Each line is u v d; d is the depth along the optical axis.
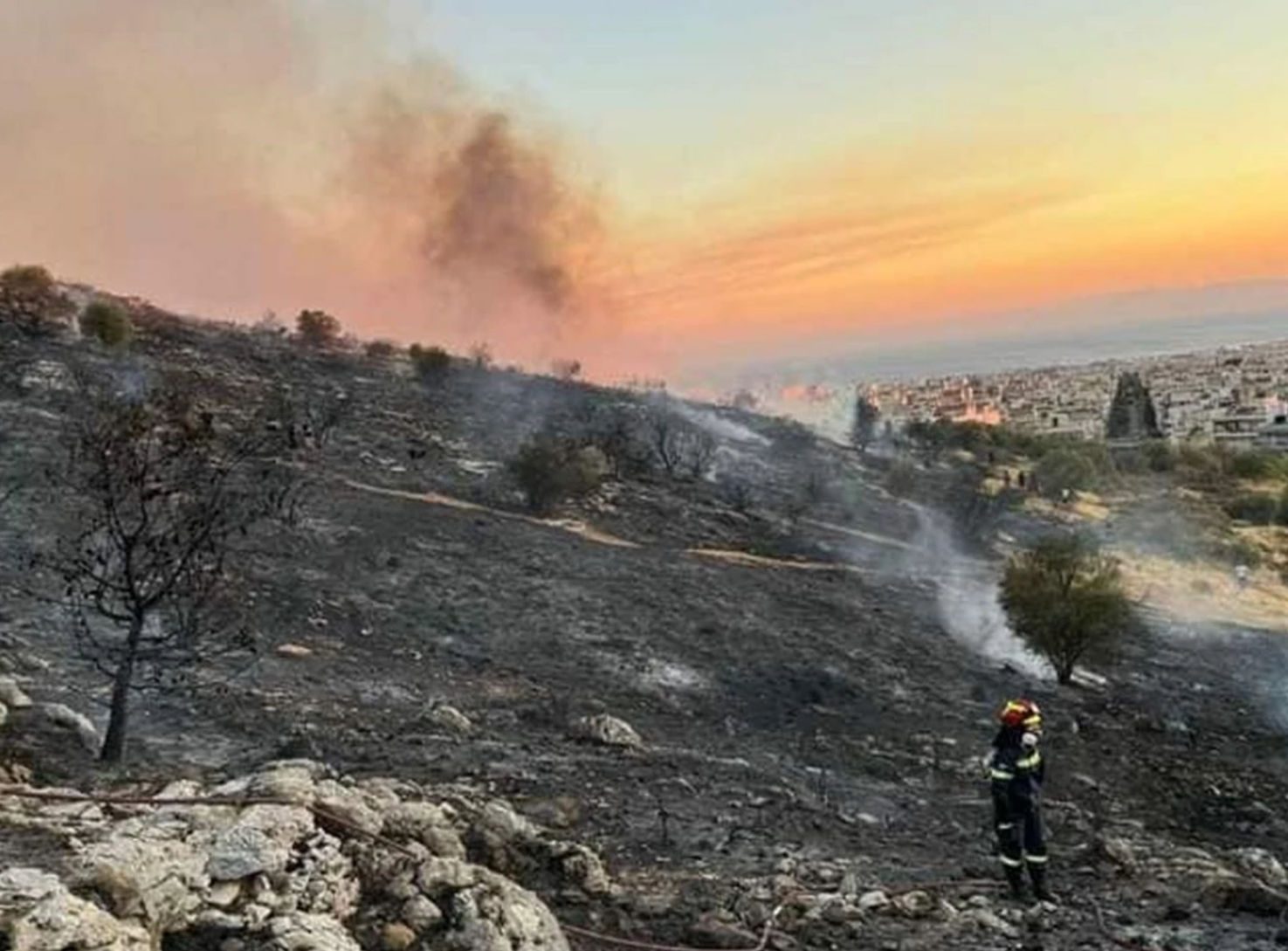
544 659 20.72
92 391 33.38
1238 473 83.12
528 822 9.74
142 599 11.12
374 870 6.90
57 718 11.10
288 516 26.81
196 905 5.92
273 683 15.88
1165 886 10.39
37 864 5.78
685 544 35.81
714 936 7.93
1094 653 26.67
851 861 10.62
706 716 18.86
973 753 18.31
